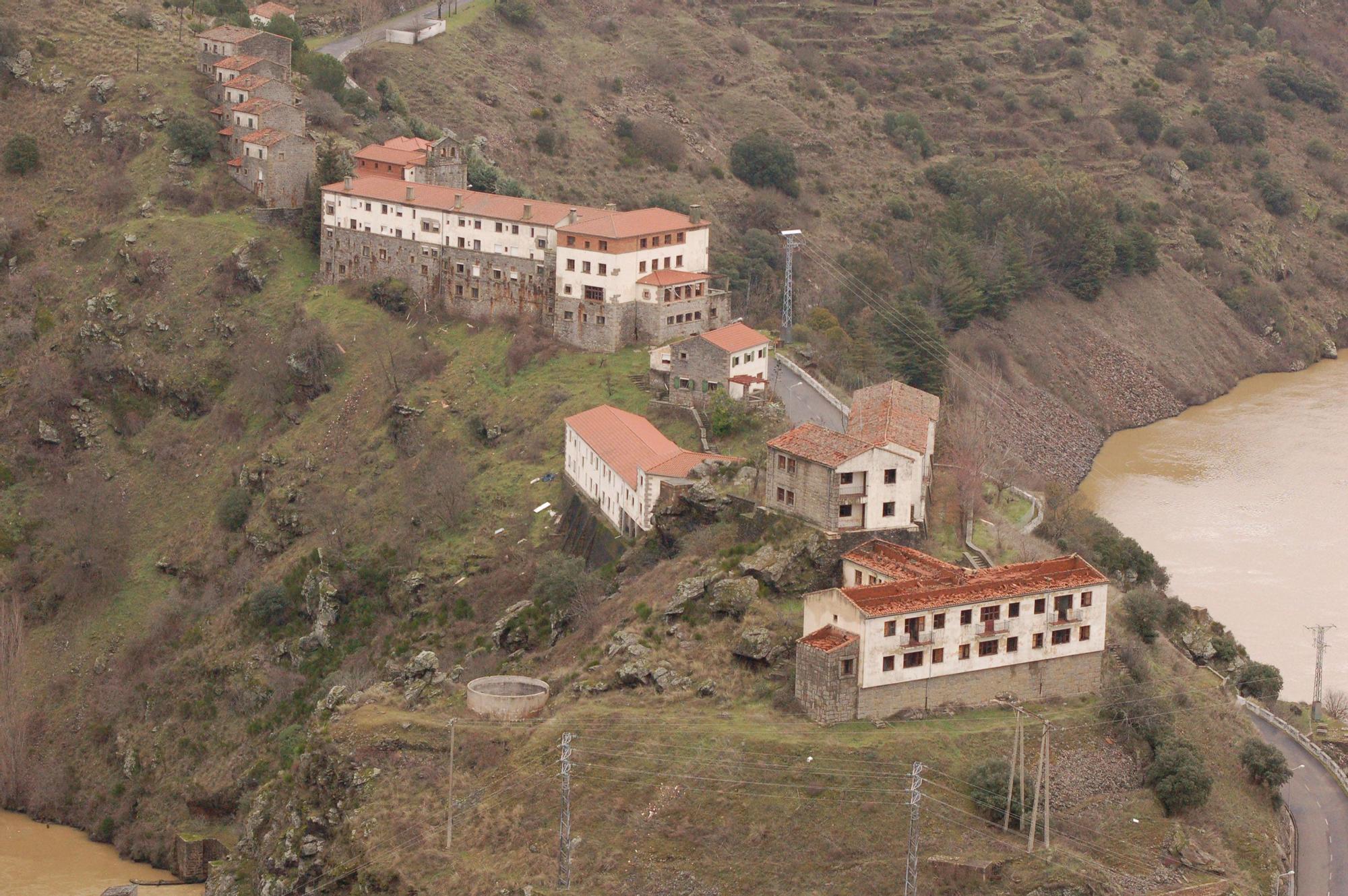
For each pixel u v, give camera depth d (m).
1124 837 176.00
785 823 172.75
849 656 181.50
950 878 166.62
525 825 178.88
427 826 183.00
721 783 176.75
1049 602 189.00
